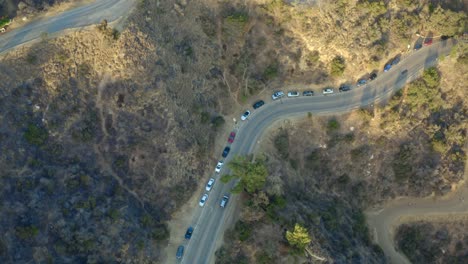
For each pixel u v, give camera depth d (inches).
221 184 5206.7
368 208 6146.7
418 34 6274.6
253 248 4768.7
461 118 6117.1
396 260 5940.0
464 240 6077.8
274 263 4726.9
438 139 6023.6
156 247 4753.9
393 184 6117.1
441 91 6141.7
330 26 5861.2
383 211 6156.5
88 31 4972.9
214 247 4845.0
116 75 4985.2
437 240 6077.8
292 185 5556.1
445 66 6127.0
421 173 6072.8
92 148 4891.7
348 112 5900.6
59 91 4837.6
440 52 6190.9
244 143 5516.7
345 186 5994.1
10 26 5004.9
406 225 6092.5
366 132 5969.5
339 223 5536.4
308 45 5910.4
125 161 4955.7
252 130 5615.2
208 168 5275.6
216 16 5777.6
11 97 4655.5
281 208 5034.5
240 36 5792.3
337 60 5920.3
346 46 5900.6
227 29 5743.1
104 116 4977.9
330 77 6018.7
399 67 6136.8
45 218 4392.2
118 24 5049.2
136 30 5068.9
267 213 4901.6
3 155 4456.2
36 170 4554.6
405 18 6072.8
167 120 5078.7
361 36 5920.3
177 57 5344.5
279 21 5871.1
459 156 6097.4
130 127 5000.0
